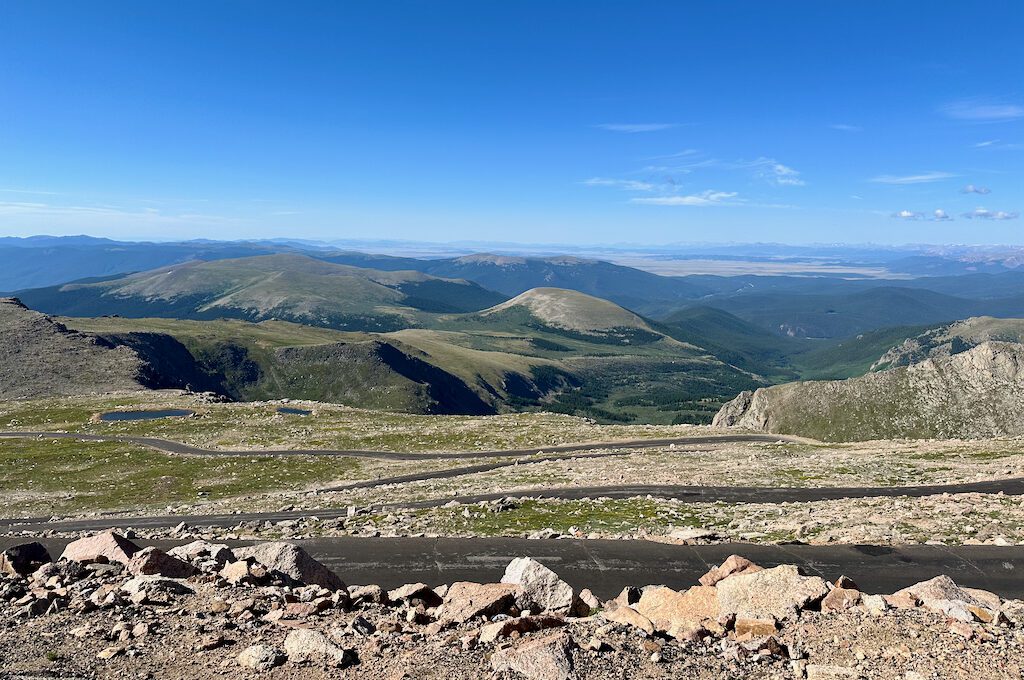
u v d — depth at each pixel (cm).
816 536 3400
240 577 1959
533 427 14175
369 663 1370
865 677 1317
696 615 1736
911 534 3353
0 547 4291
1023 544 3127
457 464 10350
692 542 3344
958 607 1622
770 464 7088
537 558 3167
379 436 13488
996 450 7462
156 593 1786
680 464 7538
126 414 16325
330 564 3194
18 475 10775
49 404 17450
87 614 1633
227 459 11662
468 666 1350
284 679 1283
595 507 4719
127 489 9875
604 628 1589
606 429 13800
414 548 3431
